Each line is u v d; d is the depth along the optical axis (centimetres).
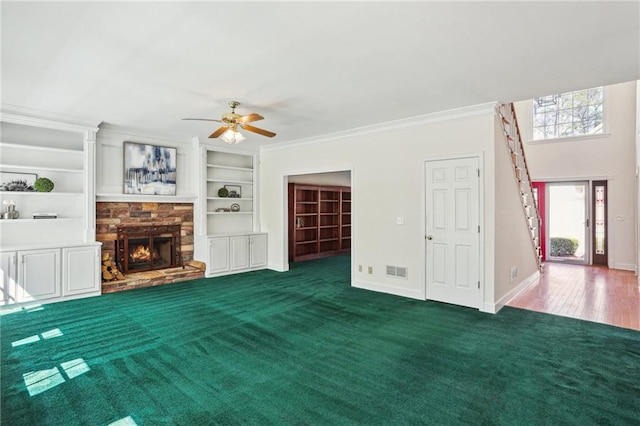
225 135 389
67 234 520
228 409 227
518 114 849
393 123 507
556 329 373
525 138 843
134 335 354
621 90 730
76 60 303
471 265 447
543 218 838
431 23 241
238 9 224
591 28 248
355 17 233
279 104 424
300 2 216
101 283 517
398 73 330
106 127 544
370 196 546
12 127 476
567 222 810
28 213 489
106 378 266
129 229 581
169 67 317
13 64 312
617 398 241
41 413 222
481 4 218
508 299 478
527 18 235
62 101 417
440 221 472
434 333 361
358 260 564
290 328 375
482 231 436
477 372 278
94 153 518
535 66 314
